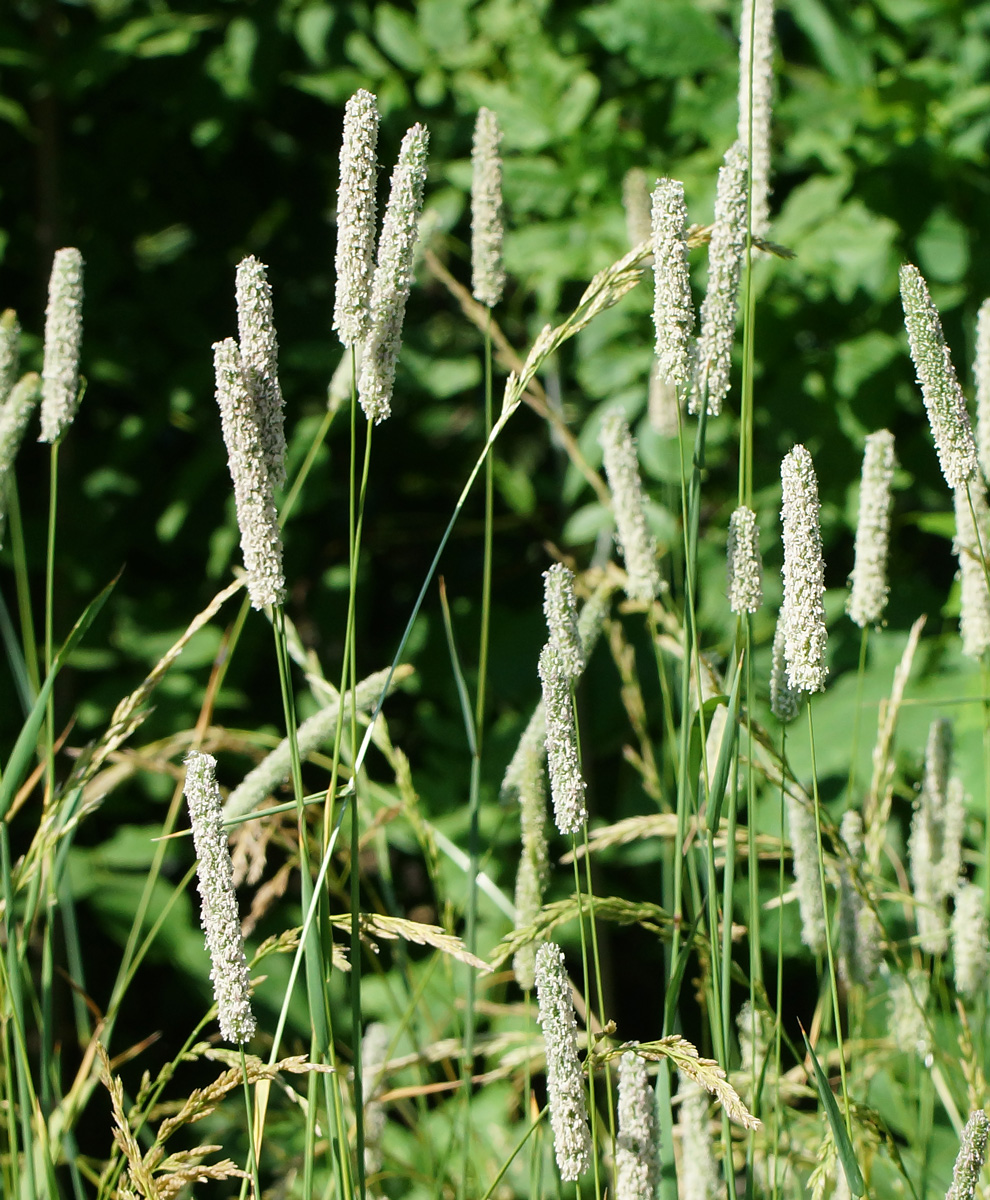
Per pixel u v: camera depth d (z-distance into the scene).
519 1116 2.12
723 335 1.61
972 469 1.60
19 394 1.64
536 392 2.00
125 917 2.23
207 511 2.63
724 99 2.37
